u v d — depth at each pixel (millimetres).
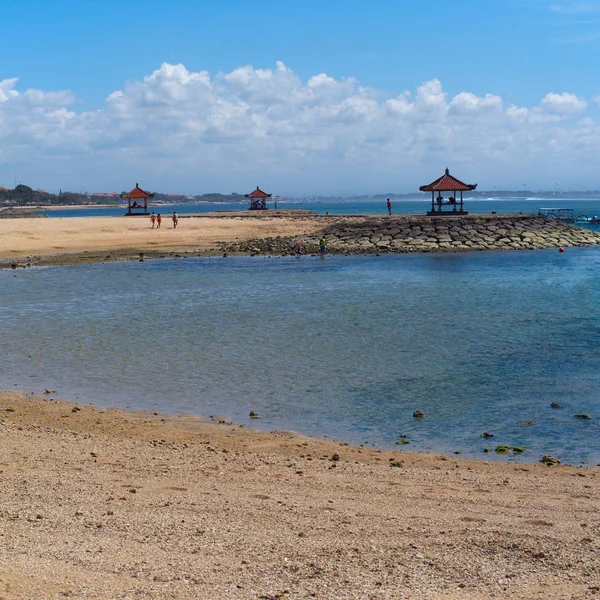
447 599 7484
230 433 15734
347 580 7969
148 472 12500
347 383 20078
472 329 28172
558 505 11172
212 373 21203
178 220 96688
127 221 91625
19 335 27172
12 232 72500
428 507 10945
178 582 7762
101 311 33188
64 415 16812
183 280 46188
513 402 18219
